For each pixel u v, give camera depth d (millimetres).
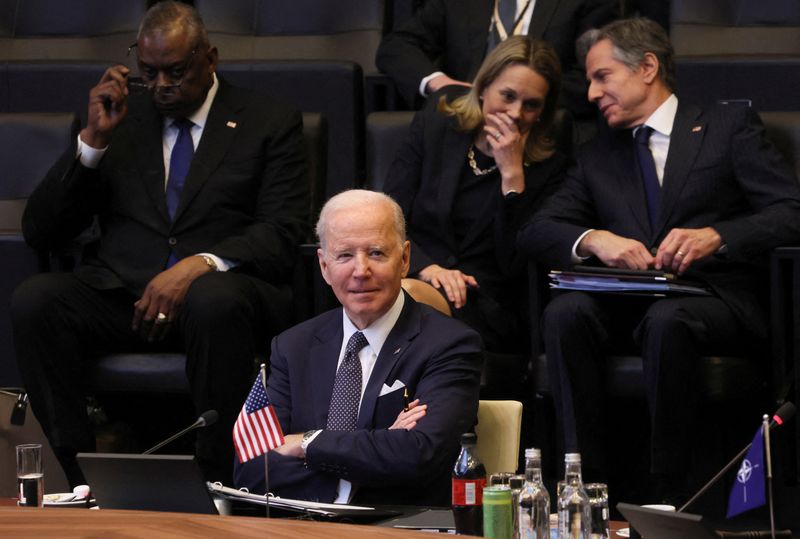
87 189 15344
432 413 10656
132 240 15266
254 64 18203
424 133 15648
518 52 15000
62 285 14711
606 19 18203
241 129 15578
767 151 14383
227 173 15383
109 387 14812
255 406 9422
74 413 14641
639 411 15312
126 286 15055
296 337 11555
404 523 9398
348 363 11156
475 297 15016
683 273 13992
